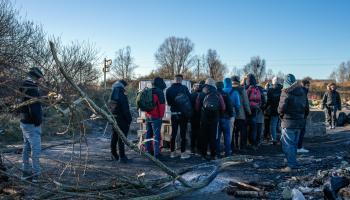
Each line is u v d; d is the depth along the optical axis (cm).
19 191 604
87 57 1373
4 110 666
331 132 1566
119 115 920
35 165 694
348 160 938
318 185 706
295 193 625
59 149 1133
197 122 1041
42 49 1032
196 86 1070
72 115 599
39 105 695
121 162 940
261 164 931
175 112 987
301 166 888
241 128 1115
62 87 587
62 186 605
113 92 924
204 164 828
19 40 1048
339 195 620
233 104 1074
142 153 629
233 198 666
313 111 1867
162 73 6788
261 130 1184
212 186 734
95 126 1759
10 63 636
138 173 821
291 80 855
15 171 758
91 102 573
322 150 1136
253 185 724
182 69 8375
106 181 721
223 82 1088
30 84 658
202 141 985
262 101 1177
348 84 7188
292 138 865
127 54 5778
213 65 8350
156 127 973
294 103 852
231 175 816
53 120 766
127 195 636
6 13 1144
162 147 1170
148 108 955
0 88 642
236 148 1156
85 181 713
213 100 956
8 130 1268
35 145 694
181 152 1000
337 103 1750
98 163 930
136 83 3203
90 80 1132
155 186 699
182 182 659
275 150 1145
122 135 613
